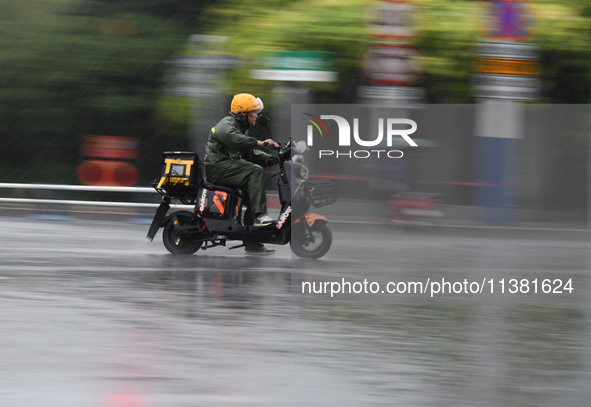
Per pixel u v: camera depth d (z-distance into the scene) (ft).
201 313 77.97
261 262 112.27
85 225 157.99
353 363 61.67
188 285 92.94
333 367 60.49
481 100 153.89
